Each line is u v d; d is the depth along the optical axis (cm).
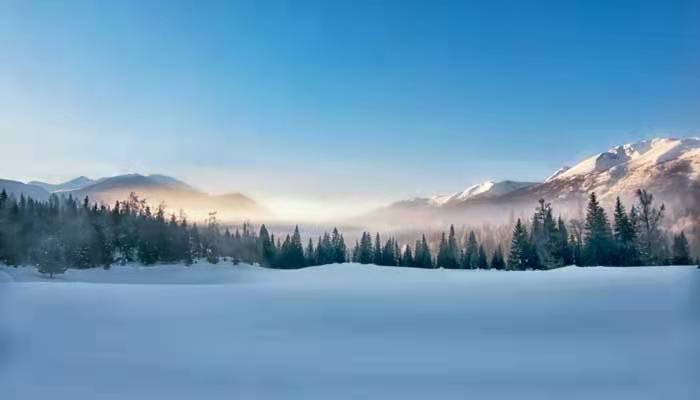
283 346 744
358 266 4278
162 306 1262
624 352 673
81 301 1370
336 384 551
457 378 568
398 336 816
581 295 1406
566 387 529
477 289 1775
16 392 527
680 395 500
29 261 5072
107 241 5509
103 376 581
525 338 779
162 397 511
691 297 1250
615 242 4766
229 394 517
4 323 960
